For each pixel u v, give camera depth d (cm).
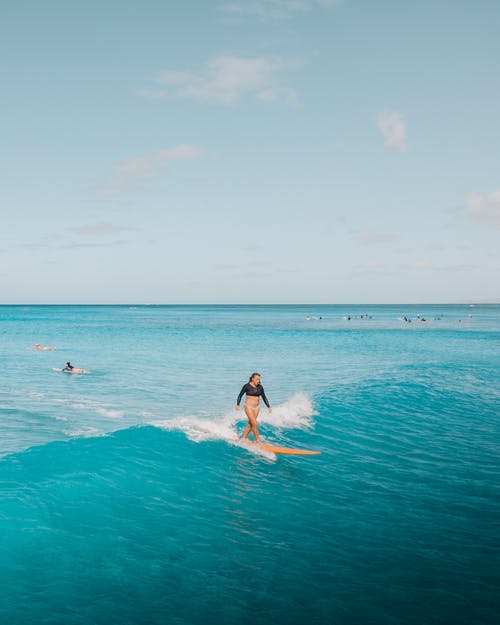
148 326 8450
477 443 1168
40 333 6184
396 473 948
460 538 678
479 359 3216
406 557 625
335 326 8969
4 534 641
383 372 2509
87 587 543
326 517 740
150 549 628
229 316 15875
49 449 1002
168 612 506
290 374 2494
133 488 823
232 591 546
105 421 1401
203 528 692
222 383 2189
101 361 3091
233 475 918
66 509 726
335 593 547
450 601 536
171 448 1059
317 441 1182
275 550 636
